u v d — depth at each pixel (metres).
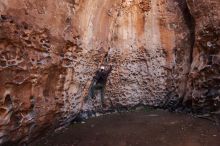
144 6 6.70
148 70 6.91
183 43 6.62
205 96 6.08
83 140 5.11
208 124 5.72
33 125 4.79
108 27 6.49
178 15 6.64
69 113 5.76
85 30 5.74
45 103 5.00
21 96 4.46
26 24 4.38
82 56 5.79
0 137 4.15
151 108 6.98
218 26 5.74
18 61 4.29
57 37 5.05
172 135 5.25
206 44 6.01
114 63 6.79
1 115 4.09
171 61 6.75
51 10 4.86
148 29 6.81
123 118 6.34
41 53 4.75
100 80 6.65
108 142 5.03
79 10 5.50
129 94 6.92
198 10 6.03
